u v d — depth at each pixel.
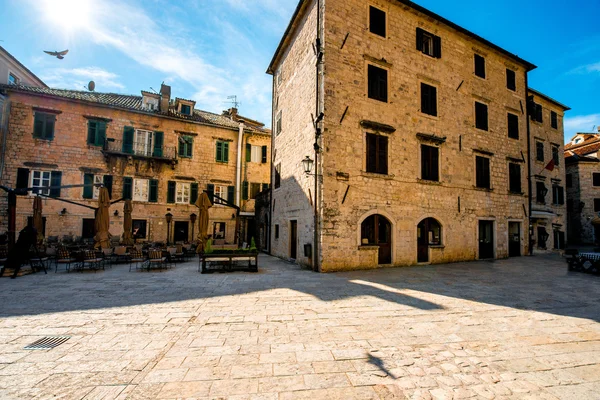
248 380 3.46
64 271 10.84
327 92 11.79
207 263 12.70
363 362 3.96
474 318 5.83
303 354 4.16
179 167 21.78
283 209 15.90
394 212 12.91
